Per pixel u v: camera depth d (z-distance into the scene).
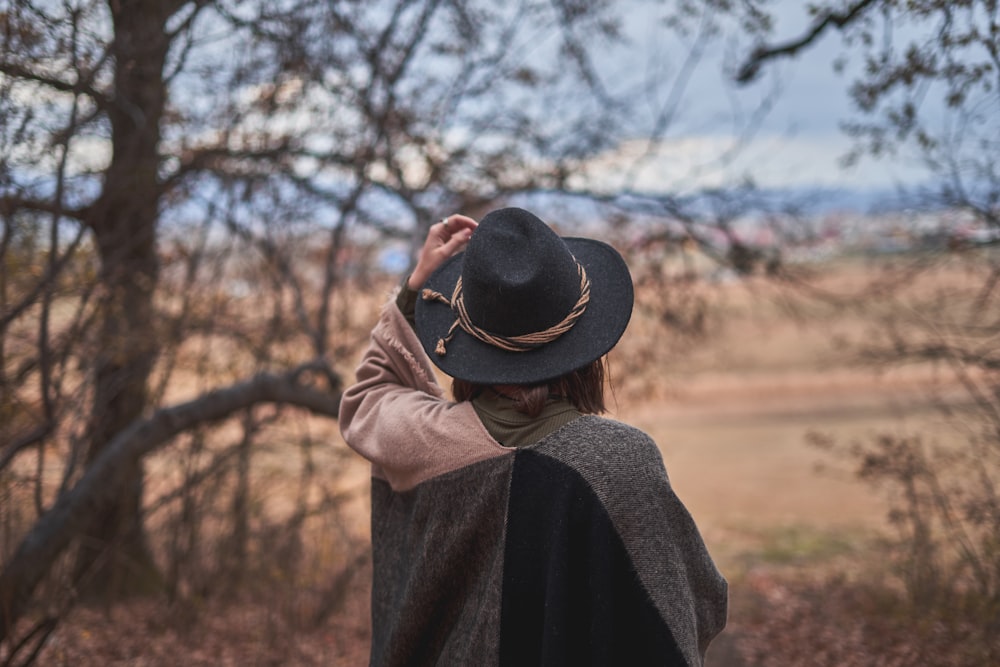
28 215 3.98
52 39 3.31
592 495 1.32
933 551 5.30
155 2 4.20
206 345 6.05
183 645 4.94
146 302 5.11
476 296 1.42
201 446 5.91
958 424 5.19
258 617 5.61
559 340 1.41
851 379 21.19
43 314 3.68
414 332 1.65
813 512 10.62
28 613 4.50
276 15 4.66
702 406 19.81
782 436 16.61
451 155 6.33
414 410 1.52
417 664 1.50
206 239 5.67
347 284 6.64
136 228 4.97
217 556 6.13
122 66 3.99
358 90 5.62
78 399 4.14
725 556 8.39
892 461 5.44
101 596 5.66
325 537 6.53
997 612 4.60
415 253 6.00
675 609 1.29
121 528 5.53
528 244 1.42
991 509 4.81
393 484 1.54
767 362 21.62
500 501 1.38
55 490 4.47
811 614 5.57
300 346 6.36
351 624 5.82
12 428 4.15
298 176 5.80
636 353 7.35
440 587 1.44
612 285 1.45
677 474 13.87
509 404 1.44
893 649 4.62
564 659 1.28
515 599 1.35
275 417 5.87
